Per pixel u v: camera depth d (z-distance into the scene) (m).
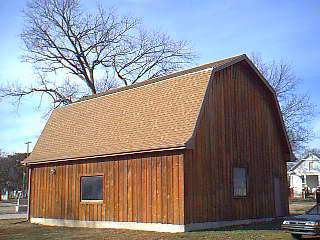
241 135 23.39
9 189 86.88
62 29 45.69
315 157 75.88
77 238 17.98
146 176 20.39
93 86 46.47
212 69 21.48
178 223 18.89
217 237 16.91
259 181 24.31
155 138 20.27
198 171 19.95
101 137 23.50
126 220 20.97
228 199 21.59
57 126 28.08
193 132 19.12
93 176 23.09
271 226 21.03
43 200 26.23
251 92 24.83
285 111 51.12
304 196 63.62
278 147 26.73
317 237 17.11
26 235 19.62
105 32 46.91
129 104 23.88
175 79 22.59
